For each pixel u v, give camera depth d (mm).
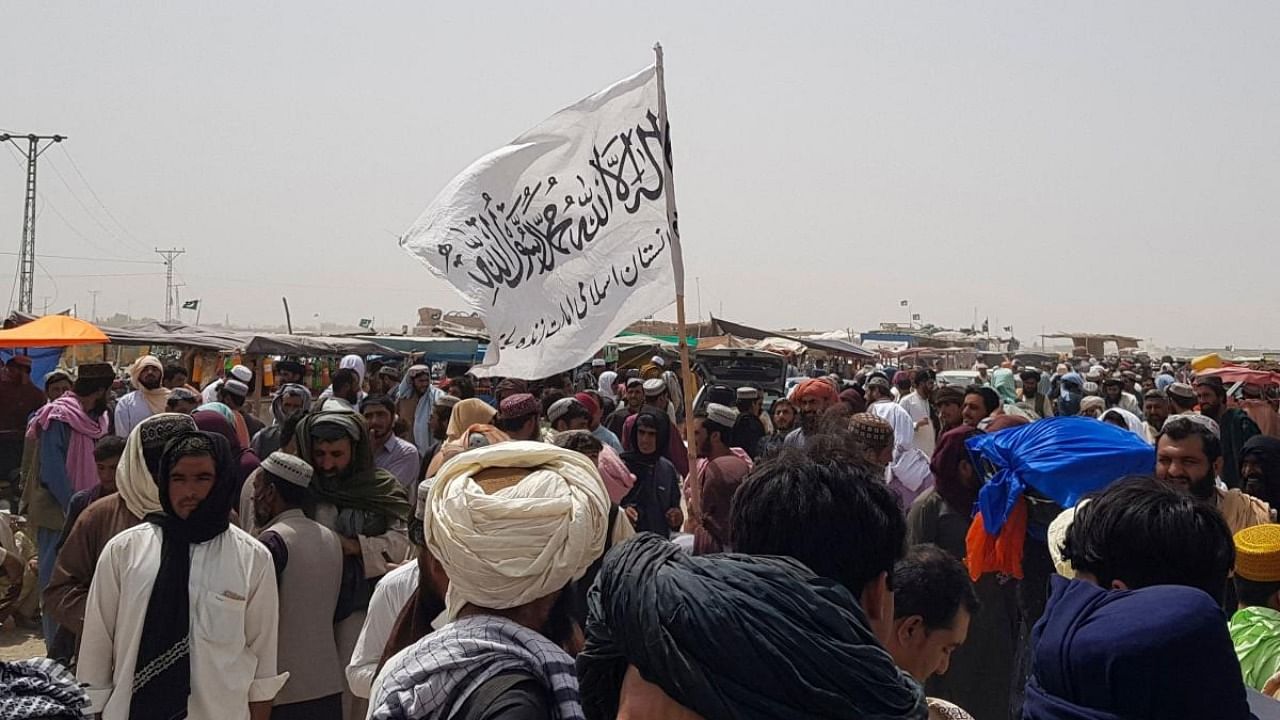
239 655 3943
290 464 4512
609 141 4980
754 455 9617
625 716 1804
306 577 4344
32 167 44156
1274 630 3037
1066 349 82188
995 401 8164
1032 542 4855
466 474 2398
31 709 1957
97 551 4660
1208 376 10414
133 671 3838
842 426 2531
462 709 2084
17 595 8852
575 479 2416
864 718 1703
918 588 2670
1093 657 2160
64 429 8500
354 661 3598
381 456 7922
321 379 25109
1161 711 2105
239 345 21203
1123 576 2535
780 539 2102
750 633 1692
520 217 5031
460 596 2354
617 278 4926
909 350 54406
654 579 1804
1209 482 4598
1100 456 4664
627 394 12391
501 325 4949
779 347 34125
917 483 7508
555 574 2285
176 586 3877
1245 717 2143
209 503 3961
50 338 11852
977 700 5070
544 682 2154
